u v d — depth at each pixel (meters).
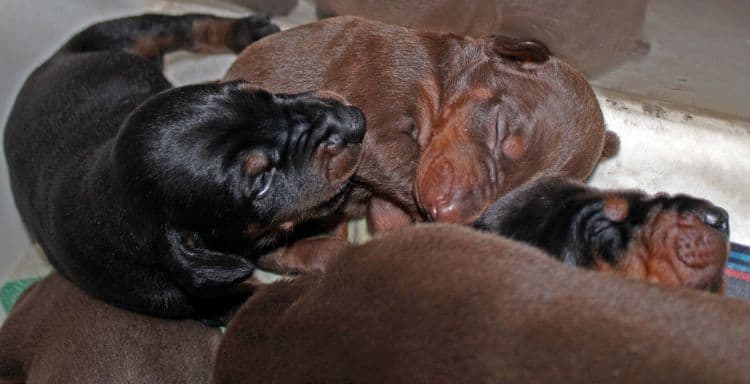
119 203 0.50
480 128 0.56
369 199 0.59
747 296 0.58
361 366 0.42
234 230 0.51
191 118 0.50
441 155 0.55
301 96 0.52
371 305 0.43
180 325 0.55
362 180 0.56
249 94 0.51
